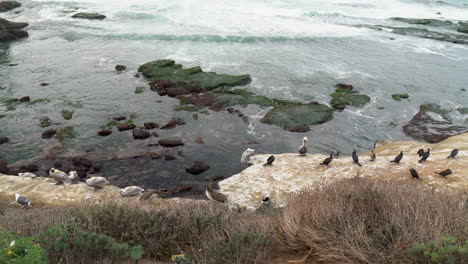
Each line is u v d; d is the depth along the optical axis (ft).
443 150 63.67
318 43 156.35
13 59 127.65
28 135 82.99
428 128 93.71
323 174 56.29
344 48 151.94
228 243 20.85
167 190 64.18
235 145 82.64
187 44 147.43
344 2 234.79
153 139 83.25
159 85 109.09
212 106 99.60
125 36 153.69
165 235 26.78
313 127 92.73
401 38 168.35
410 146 71.97
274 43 153.38
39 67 121.49
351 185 28.60
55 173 58.34
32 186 58.54
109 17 178.70
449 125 95.45
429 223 18.79
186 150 79.41
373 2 239.30
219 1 212.43
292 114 95.71
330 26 181.88
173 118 92.94
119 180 67.87
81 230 22.91
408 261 17.10
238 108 99.40
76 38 150.51
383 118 98.58
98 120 90.89
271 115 95.50
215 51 141.49
